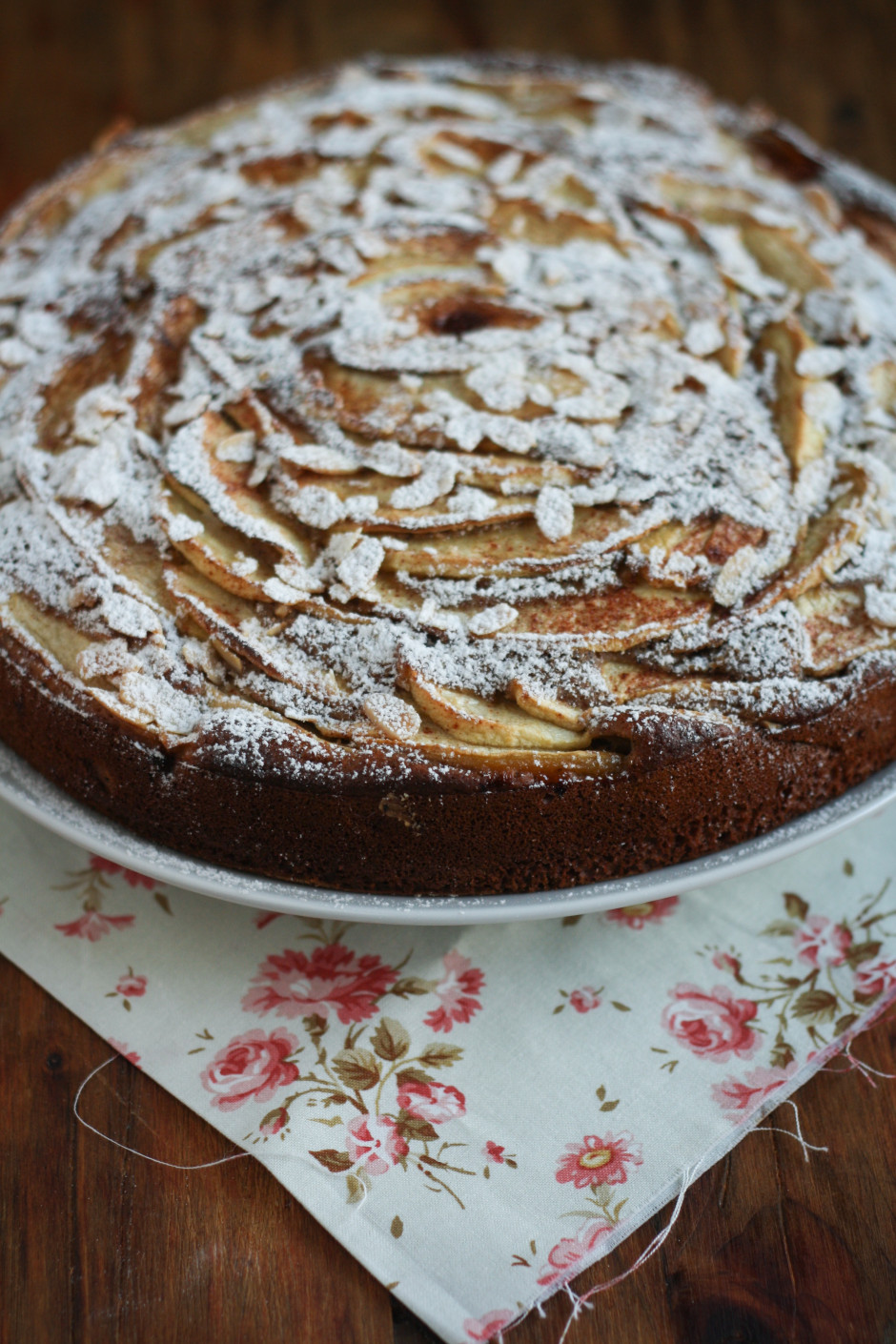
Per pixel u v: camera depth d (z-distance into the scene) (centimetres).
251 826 64
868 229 77
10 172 91
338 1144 62
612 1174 61
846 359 70
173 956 66
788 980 65
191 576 65
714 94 96
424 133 76
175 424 68
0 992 65
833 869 68
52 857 68
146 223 74
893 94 96
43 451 69
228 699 64
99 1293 60
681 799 63
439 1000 65
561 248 73
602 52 100
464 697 63
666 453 66
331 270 71
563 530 65
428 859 64
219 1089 63
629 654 64
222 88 97
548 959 66
